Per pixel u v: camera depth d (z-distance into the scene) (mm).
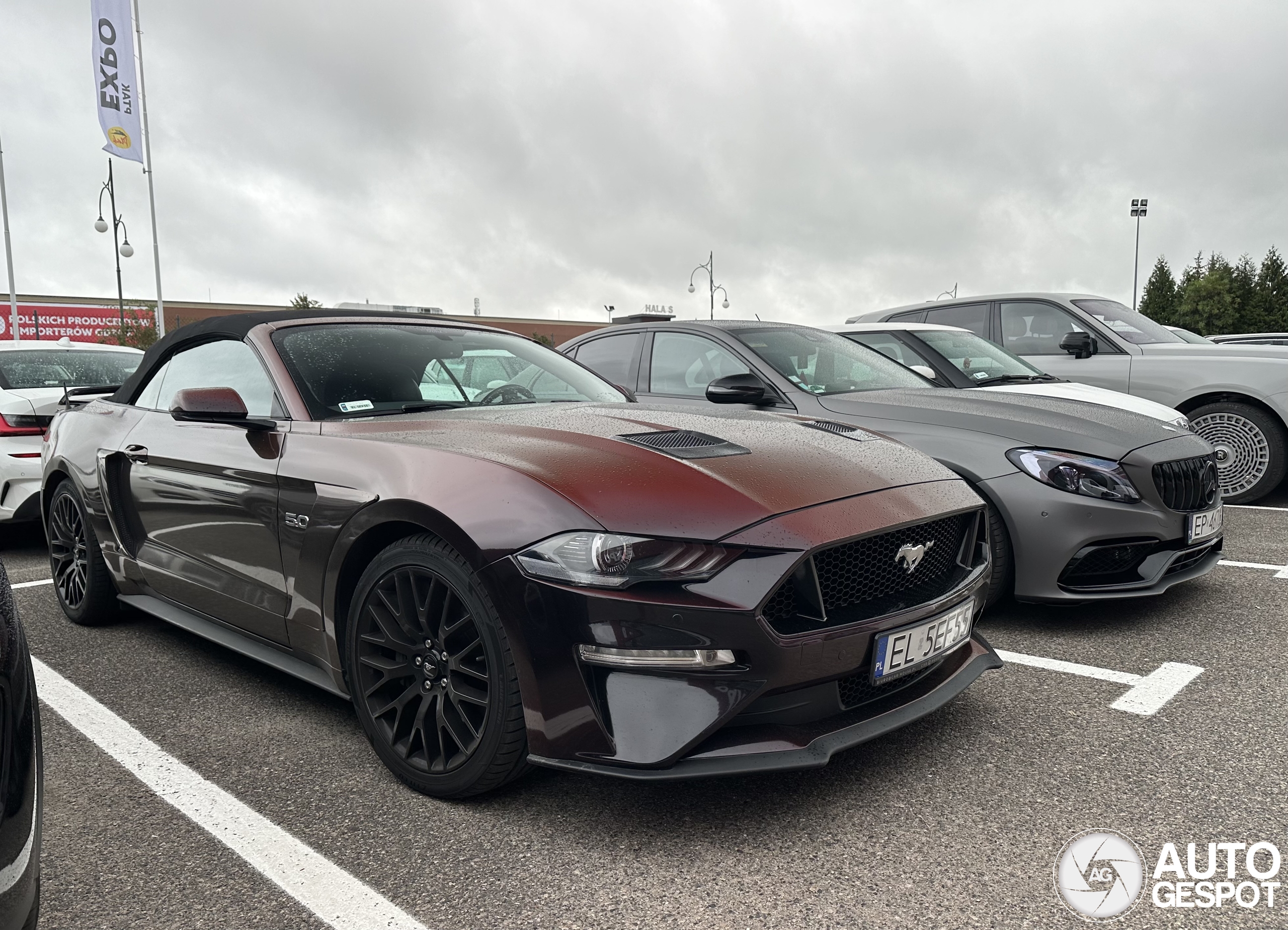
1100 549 3301
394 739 2203
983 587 2465
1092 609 3746
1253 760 2285
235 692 2920
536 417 2557
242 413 2537
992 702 2713
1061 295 6953
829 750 1915
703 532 1874
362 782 2248
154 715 2717
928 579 2287
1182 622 3520
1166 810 2037
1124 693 2768
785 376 4238
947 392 4152
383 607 2223
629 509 1898
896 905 1693
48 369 5754
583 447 2186
